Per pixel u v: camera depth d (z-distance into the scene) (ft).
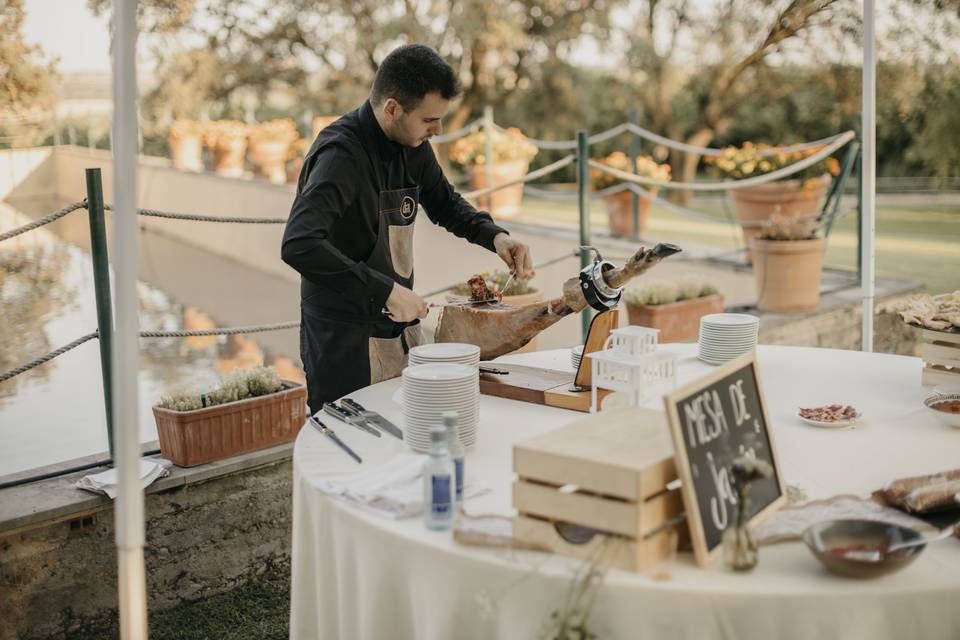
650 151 49.37
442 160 47.21
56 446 14.64
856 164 20.49
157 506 9.61
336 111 47.98
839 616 4.48
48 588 9.00
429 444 6.56
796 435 6.97
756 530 5.12
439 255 25.05
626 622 4.61
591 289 7.65
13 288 29.76
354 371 8.76
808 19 30.96
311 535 6.28
